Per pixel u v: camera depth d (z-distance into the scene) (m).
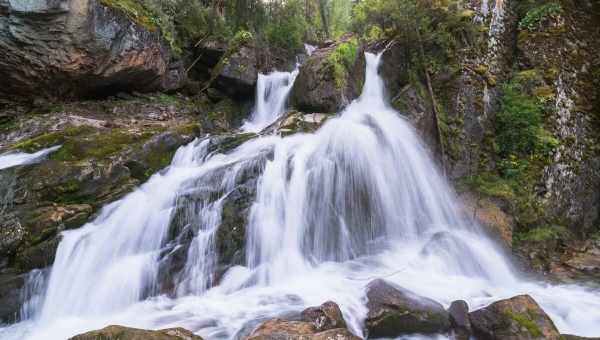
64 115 7.82
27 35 7.14
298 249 6.39
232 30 12.77
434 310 4.44
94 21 7.76
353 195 7.24
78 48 7.72
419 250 6.82
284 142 7.41
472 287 5.82
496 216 7.74
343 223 6.96
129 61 8.59
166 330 3.79
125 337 3.49
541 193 8.78
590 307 5.39
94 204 5.66
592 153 9.78
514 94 9.62
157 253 5.49
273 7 15.01
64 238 5.10
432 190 8.35
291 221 6.45
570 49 10.29
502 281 6.48
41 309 4.78
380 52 10.44
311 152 7.21
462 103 9.41
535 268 7.07
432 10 10.20
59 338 4.36
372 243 7.07
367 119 8.59
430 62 10.03
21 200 5.30
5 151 6.24
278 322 4.03
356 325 4.34
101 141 6.54
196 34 11.41
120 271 5.23
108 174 6.00
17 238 4.89
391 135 8.40
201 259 5.65
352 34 10.52
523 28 10.62
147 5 9.63
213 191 6.07
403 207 7.78
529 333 4.06
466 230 7.63
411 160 8.40
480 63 9.88
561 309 5.31
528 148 9.20
